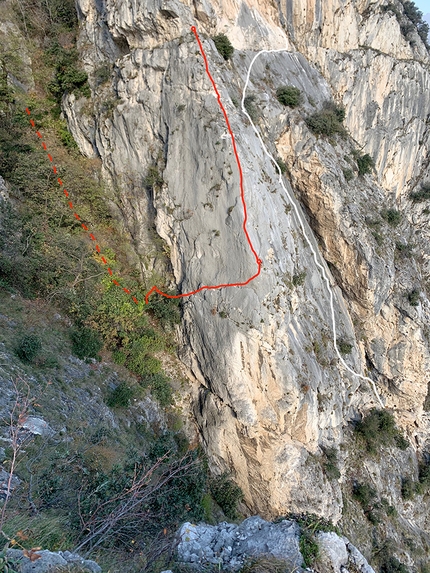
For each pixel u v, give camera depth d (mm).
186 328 17766
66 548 6914
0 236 15219
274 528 9906
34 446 10242
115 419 14617
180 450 16734
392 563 19328
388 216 22891
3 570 4703
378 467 22359
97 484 8812
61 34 21703
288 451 16969
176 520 10203
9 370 12227
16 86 20547
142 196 18672
